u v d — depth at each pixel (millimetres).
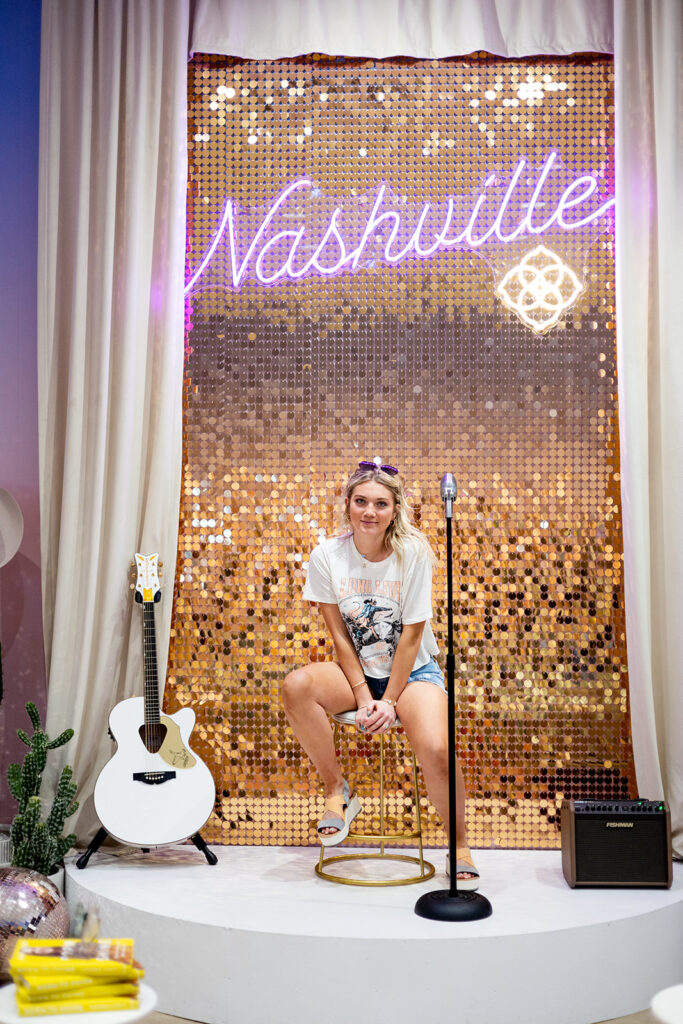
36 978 1841
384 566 3350
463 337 3811
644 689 3527
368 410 3818
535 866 3447
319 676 3275
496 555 3781
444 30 3787
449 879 3105
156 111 3758
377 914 2879
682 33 3615
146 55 3752
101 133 3725
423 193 3828
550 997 2730
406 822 3734
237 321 3861
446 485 2902
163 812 3369
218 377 3857
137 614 3721
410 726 3184
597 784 3727
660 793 3502
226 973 2764
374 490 3301
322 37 3799
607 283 3801
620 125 3652
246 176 3873
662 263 3580
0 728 3875
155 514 3717
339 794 3287
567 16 3756
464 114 3826
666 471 3562
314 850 3666
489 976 2689
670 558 3539
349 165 3844
